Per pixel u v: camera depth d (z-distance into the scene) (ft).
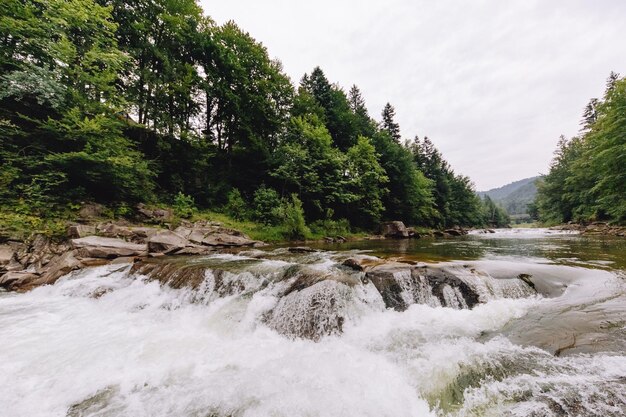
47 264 33.76
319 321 18.25
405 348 15.21
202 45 75.41
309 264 30.27
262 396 11.78
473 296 20.65
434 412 10.45
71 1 46.75
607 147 67.41
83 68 50.42
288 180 79.77
